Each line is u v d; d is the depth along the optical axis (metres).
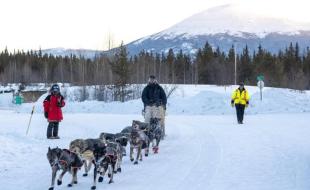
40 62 127.06
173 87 51.69
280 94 43.25
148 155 14.91
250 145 16.48
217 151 15.25
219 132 21.48
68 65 113.19
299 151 14.81
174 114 38.28
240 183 10.33
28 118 32.84
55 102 19.77
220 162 13.11
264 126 24.45
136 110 40.69
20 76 114.38
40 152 15.34
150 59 92.31
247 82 80.50
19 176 11.49
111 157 10.55
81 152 10.62
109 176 11.39
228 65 83.56
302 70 88.31
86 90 57.69
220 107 39.72
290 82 78.94
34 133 21.69
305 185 10.02
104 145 10.69
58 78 110.69
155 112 18.58
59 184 10.55
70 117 33.56
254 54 100.88
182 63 96.31
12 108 58.78
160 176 11.35
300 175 11.11
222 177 11.03
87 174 11.70
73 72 103.44
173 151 15.66
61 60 116.75
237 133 20.81
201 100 41.22
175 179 10.92
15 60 128.00
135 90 54.81
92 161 10.79
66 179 11.23
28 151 15.32
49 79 115.56
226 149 15.64
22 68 117.81
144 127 14.86
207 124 26.53
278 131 21.47
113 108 42.19
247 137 19.06
